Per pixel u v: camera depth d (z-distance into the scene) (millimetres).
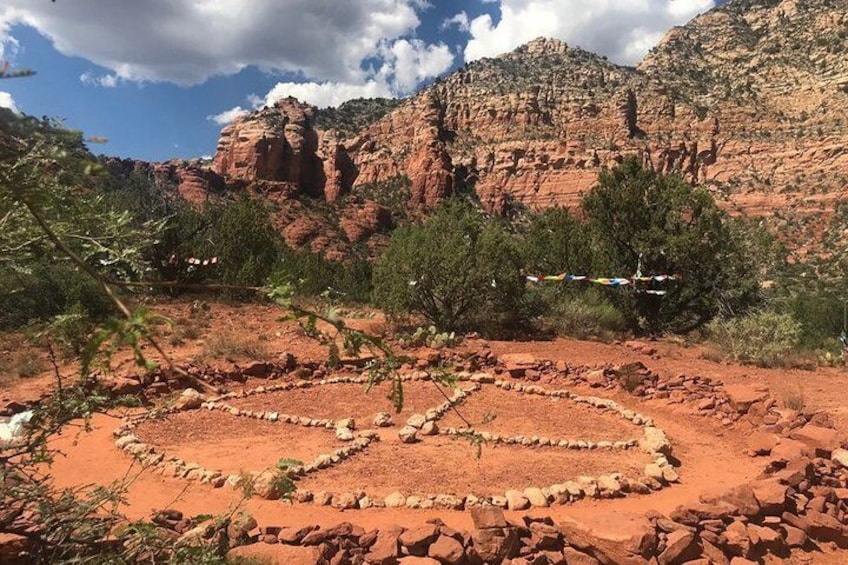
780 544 7203
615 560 6277
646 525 6566
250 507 7559
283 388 14008
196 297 25453
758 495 7699
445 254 20797
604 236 26203
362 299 40844
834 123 116875
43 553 3520
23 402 10953
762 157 119062
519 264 22484
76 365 13484
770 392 14188
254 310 24609
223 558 4027
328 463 9211
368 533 6371
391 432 11133
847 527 7680
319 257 45656
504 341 20625
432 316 21609
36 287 16250
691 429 12711
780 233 99750
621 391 15109
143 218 20141
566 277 17047
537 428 11766
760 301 27219
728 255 25578
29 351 14594
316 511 7594
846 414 12258
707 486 9281
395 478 8820
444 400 13391
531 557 6414
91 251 3232
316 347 17641
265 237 29281
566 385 15680
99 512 7016
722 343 20062
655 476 9234
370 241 106188
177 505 7492
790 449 9789
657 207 25328
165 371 13266
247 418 11695
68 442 9734
